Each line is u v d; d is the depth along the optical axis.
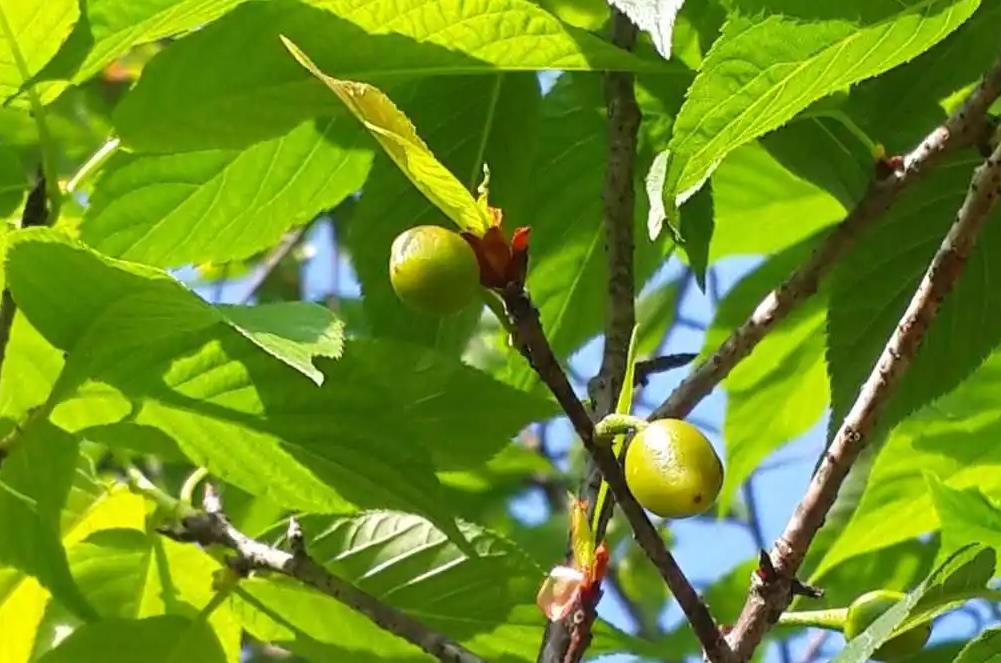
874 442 0.58
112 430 0.49
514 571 0.53
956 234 0.46
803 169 0.55
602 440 0.42
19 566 0.48
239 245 0.56
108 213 0.54
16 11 0.47
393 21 0.48
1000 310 0.53
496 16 0.49
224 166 0.54
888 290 0.53
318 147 0.55
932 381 0.53
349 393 0.49
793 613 0.48
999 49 0.53
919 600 0.45
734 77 0.45
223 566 0.53
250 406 0.49
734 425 0.63
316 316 0.43
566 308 0.59
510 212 0.57
